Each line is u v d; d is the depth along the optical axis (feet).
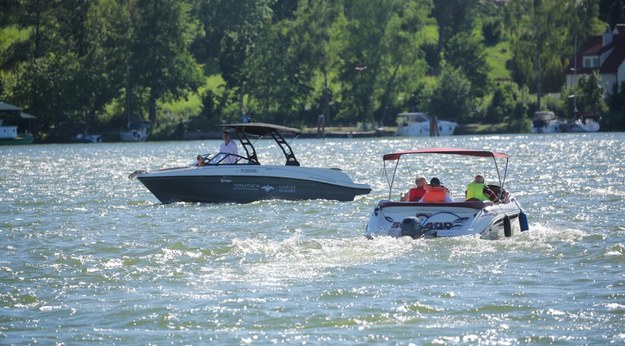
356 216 291.38
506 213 236.43
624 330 153.99
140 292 181.88
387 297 175.22
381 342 150.61
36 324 161.58
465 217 226.38
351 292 179.11
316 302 172.86
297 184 333.42
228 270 199.93
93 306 171.94
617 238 233.35
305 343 150.61
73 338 153.89
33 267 205.98
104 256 220.43
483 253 212.02
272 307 169.99
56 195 372.17
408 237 222.48
